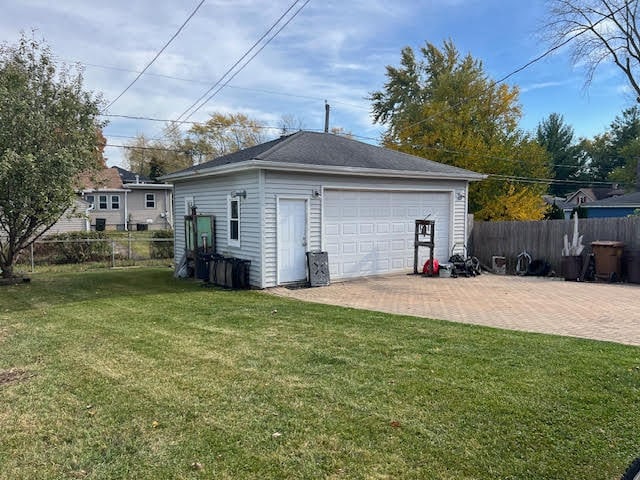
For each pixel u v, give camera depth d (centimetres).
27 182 1000
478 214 2430
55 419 362
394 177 1209
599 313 745
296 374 450
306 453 305
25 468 295
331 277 1124
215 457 303
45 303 868
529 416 349
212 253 1183
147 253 1884
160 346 555
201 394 404
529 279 1201
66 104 1081
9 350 550
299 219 1059
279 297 908
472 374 441
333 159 1112
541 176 2656
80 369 476
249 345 554
